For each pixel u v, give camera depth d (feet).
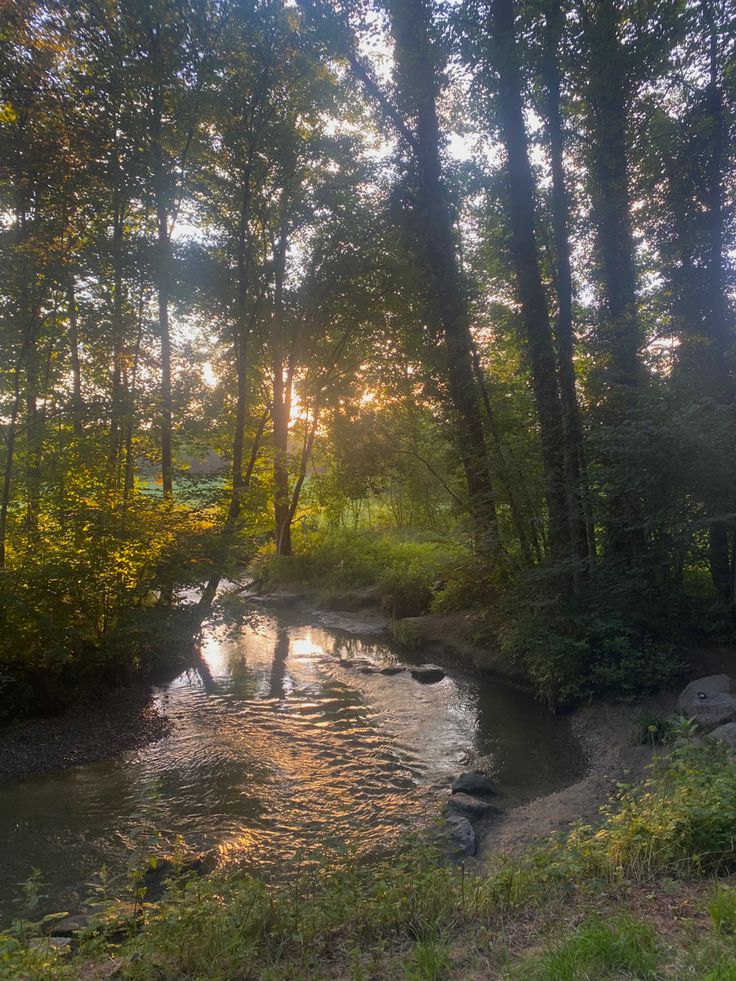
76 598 35.65
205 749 30.68
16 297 35.55
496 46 39.37
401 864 16.17
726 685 30.04
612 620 34.81
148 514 37.65
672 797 16.89
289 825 23.41
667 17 37.01
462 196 49.39
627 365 39.55
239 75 43.78
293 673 44.11
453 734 32.83
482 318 48.93
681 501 31.96
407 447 61.26
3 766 28.40
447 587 51.37
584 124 43.68
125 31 39.70
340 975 11.66
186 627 37.37
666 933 11.45
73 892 18.94
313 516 98.84
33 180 37.32
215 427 52.65
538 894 13.74
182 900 13.92
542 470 41.73
